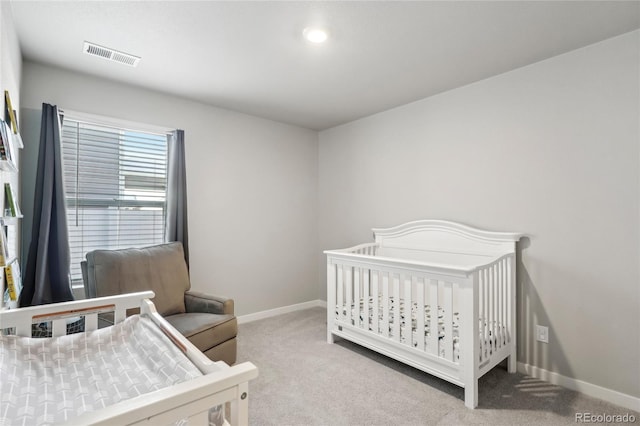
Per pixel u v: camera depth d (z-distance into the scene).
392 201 3.45
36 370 1.36
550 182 2.37
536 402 2.08
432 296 2.22
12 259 1.64
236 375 0.88
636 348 2.02
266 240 3.83
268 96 3.12
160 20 1.92
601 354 2.14
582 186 2.22
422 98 3.16
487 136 2.70
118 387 1.22
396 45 2.19
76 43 2.17
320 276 4.32
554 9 1.80
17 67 2.09
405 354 2.39
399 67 2.51
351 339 2.79
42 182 2.38
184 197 3.09
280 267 3.96
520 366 2.49
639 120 2.01
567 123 2.29
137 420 0.72
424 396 2.13
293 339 3.11
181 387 0.81
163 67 2.53
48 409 1.11
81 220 2.70
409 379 2.35
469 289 2.02
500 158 2.62
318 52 2.29
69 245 2.55
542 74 2.40
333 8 1.79
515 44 2.18
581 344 2.22
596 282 2.17
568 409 2.00
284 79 2.74
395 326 2.44
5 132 1.36
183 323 2.32
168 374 1.22
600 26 1.97
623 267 2.07
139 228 3.00
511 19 1.89
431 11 1.82
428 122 3.13
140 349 1.50
